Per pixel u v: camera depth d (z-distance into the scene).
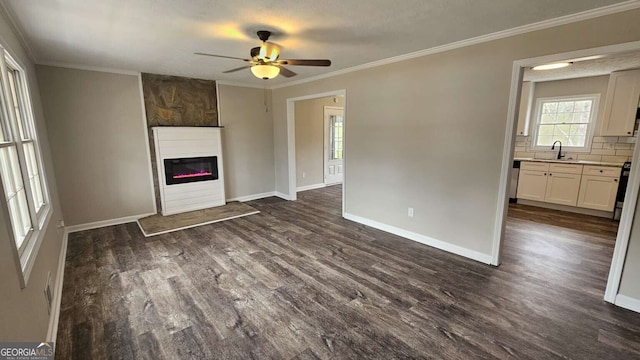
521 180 5.57
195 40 2.96
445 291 2.62
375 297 2.54
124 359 1.85
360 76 4.17
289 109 5.82
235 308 2.38
